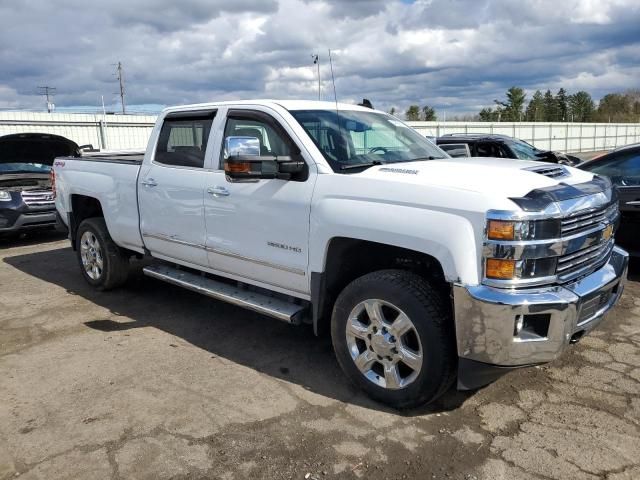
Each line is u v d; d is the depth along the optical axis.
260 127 4.16
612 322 4.85
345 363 3.65
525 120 88.56
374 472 2.84
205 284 4.72
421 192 3.20
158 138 5.07
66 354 4.40
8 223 8.69
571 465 2.87
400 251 3.48
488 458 2.94
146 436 3.20
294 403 3.56
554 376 3.86
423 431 3.21
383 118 4.79
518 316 2.94
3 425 3.34
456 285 3.01
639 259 6.28
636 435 3.13
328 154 3.81
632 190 6.09
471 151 10.38
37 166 10.14
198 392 3.72
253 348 4.48
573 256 3.18
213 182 4.38
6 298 5.98
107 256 5.84
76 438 3.19
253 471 2.87
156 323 5.10
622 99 97.19
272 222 3.94
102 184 5.67
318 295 3.74
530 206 2.95
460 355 3.09
